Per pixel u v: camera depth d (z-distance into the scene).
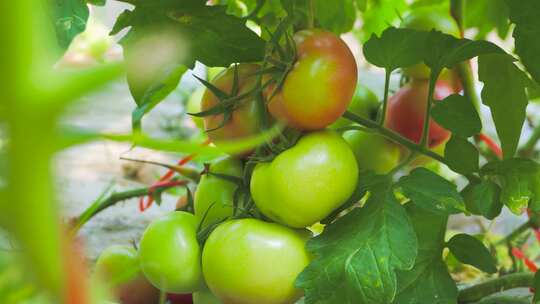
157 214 1.08
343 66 0.61
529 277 0.73
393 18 1.04
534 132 1.02
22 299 0.25
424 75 0.77
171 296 0.75
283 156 0.61
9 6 0.15
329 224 0.63
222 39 0.65
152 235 0.65
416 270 0.66
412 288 0.66
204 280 0.66
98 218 1.03
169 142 0.23
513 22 0.66
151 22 0.64
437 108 0.66
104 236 0.97
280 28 0.62
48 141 0.16
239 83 0.66
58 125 0.17
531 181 0.65
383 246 0.60
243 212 0.65
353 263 0.59
